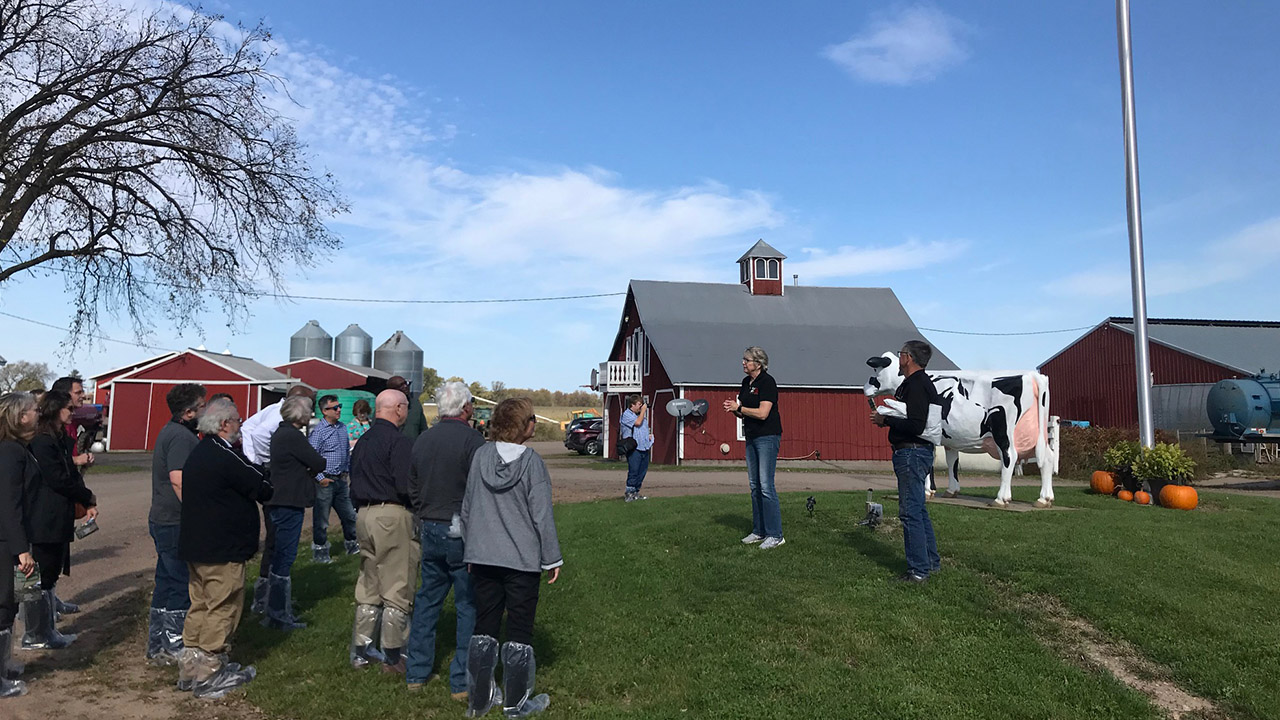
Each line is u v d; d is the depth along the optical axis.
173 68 20.08
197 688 5.40
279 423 7.53
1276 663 5.46
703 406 28.25
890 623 6.12
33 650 6.34
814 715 4.80
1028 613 6.33
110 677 5.80
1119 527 8.60
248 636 6.64
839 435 29.69
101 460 29.47
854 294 35.84
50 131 19.11
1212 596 6.55
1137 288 13.23
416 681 5.33
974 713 4.86
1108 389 37.16
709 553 8.16
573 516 11.02
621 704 5.05
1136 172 13.35
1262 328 38.09
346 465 9.45
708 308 33.38
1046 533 8.25
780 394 29.47
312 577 8.49
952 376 10.70
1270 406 17.39
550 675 5.51
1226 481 19.33
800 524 9.09
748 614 6.38
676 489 17.09
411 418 9.98
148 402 38.28
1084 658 5.72
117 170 20.52
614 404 34.81
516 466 4.83
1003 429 10.26
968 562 7.40
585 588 7.40
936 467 22.98
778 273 35.12
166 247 20.89
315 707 5.09
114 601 7.91
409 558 5.75
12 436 5.43
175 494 6.06
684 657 5.71
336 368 42.53
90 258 21.11
